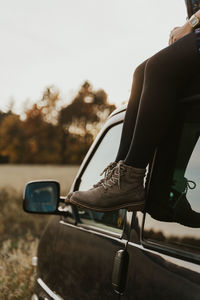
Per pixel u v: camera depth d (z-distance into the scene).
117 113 2.30
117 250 1.82
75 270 2.21
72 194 1.77
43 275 2.74
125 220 1.84
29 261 5.34
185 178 1.57
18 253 5.72
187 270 1.36
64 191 15.62
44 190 2.59
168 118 1.57
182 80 1.56
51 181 2.59
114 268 1.78
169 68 1.54
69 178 25.12
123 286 1.69
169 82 1.56
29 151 79.94
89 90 89.50
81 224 2.32
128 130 1.75
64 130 83.69
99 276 1.92
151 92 1.57
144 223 1.71
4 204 12.62
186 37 1.53
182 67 1.53
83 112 87.12
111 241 1.90
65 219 2.56
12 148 79.69
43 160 80.38
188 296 1.31
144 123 1.58
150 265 1.55
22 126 80.38
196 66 1.52
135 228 1.75
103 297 1.87
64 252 2.41
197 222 1.43
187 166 1.57
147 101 1.57
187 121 1.61
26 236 8.03
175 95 1.57
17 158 80.00
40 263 2.83
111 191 1.65
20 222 9.96
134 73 1.76
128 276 1.67
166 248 1.52
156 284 1.48
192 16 1.58
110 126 2.37
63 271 2.38
